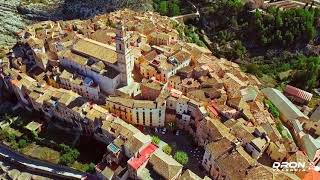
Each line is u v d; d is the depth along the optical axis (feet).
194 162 539.29
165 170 481.46
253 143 506.89
